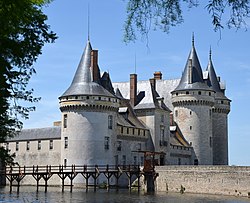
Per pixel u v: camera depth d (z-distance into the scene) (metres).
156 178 56.12
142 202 39.47
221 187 49.31
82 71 61.09
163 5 9.84
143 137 67.06
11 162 16.53
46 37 14.78
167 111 70.81
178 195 47.88
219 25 9.37
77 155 58.59
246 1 9.23
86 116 58.81
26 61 14.59
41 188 58.56
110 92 61.59
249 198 45.03
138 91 72.00
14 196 44.16
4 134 15.70
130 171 54.94
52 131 67.94
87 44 62.62
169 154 69.19
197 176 51.69
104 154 59.03
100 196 45.00
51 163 66.56
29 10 13.39
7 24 12.63
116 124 61.78
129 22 9.99
